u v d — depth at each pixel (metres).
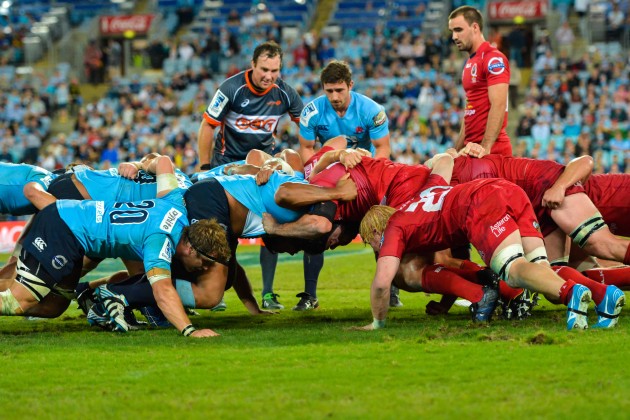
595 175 29.05
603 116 80.12
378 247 26.06
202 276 27.11
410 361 20.62
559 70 91.06
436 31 104.31
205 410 17.06
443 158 27.42
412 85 88.94
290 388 18.52
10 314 25.84
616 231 29.17
